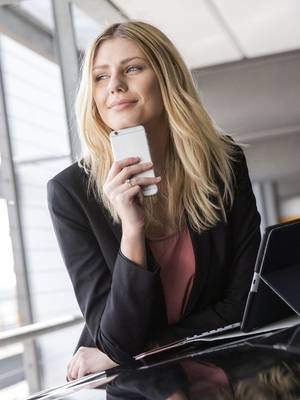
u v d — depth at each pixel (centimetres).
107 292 142
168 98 146
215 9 439
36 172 465
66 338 445
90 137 149
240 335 115
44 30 478
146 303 130
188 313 148
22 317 444
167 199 150
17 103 469
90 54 145
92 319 141
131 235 132
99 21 432
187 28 474
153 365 102
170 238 148
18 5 440
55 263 460
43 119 466
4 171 455
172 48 148
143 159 133
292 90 573
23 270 448
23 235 454
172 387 82
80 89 149
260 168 602
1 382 457
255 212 159
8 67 470
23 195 462
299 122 580
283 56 559
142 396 80
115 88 140
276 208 599
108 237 144
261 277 107
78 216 146
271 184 601
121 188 131
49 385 442
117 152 134
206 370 88
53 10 409
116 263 133
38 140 466
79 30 448
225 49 540
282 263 110
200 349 110
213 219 148
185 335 140
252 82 577
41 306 455
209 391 76
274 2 440
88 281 144
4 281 442
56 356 443
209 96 581
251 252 154
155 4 414
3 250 444
